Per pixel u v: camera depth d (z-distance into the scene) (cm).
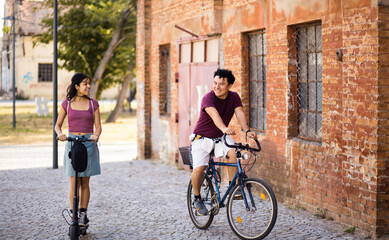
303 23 837
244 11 1005
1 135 2530
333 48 753
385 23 654
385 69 657
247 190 659
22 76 5494
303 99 866
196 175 695
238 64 1039
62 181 1197
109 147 2095
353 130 700
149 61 1563
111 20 2995
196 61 1230
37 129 2831
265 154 941
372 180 671
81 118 706
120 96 3284
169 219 806
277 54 897
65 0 2912
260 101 999
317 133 833
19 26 5344
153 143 1558
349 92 705
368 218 680
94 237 711
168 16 1398
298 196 851
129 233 729
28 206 921
